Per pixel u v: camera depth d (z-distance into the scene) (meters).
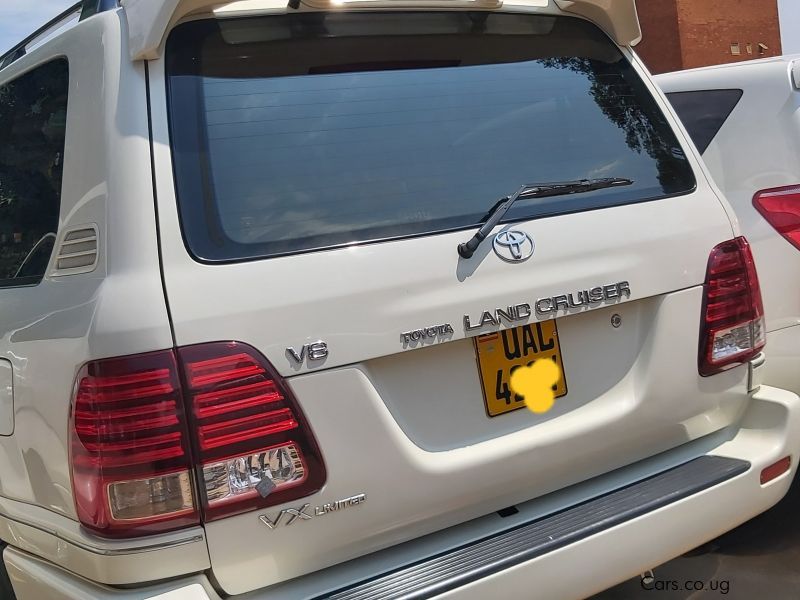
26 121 2.41
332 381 1.88
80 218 1.96
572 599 2.05
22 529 2.22
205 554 1.79
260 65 2.06
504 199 2.21
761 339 2.54
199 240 1.85
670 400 2.36
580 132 2.45
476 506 2.11
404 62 2.25
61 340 1.89
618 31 2.62
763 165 3.55
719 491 2.27
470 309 2.03
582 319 2.24
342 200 2.03
